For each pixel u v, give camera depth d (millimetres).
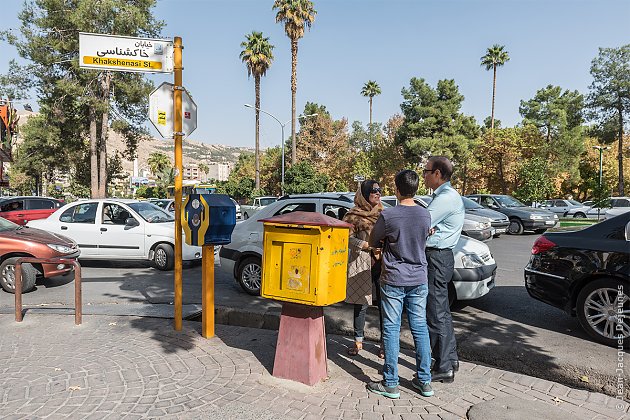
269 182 55906
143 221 9617
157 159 89250
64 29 27141
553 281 5402
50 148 33906
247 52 37594
